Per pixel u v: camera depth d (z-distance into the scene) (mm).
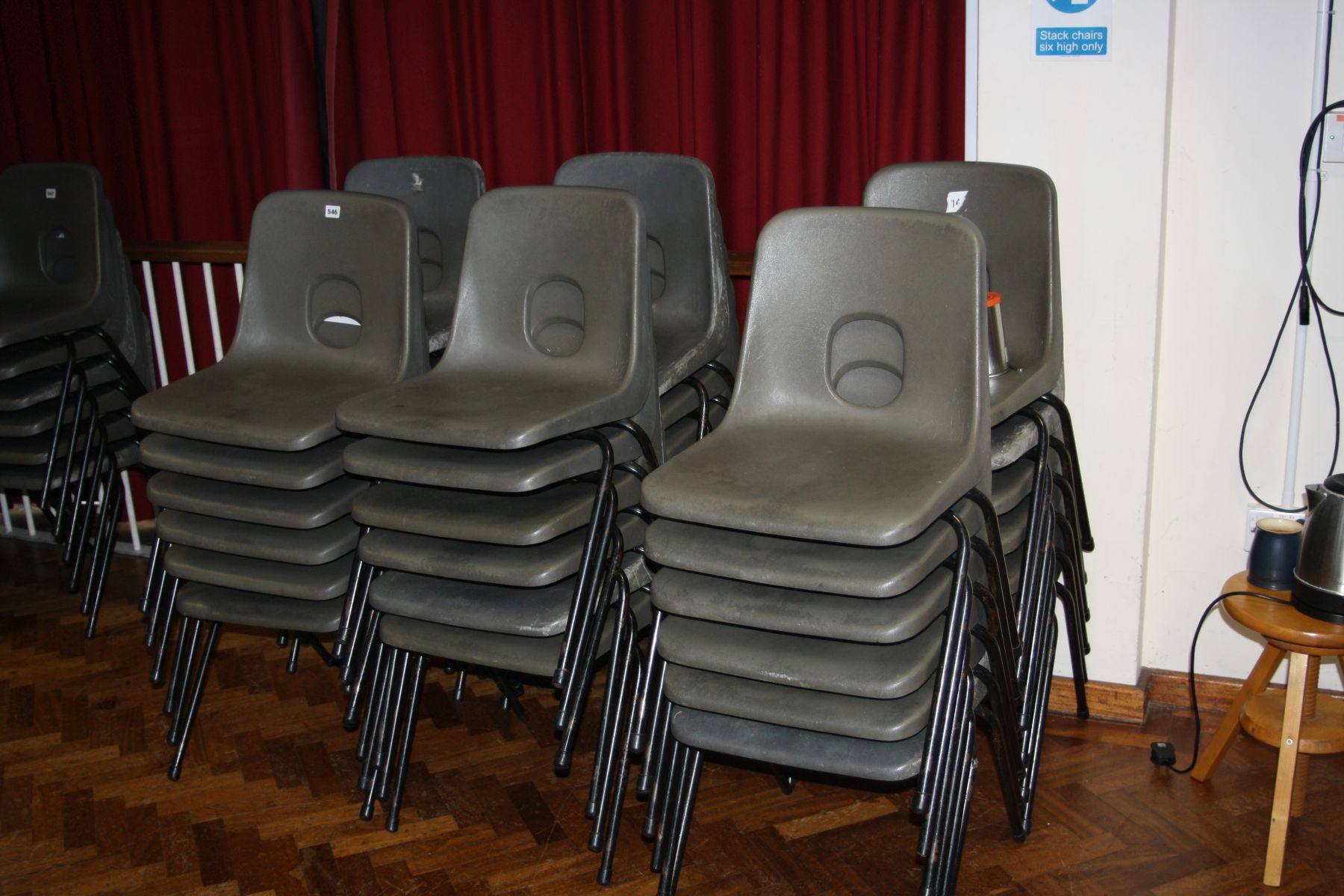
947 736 1758
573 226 2115
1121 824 2223
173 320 3951
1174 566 2576
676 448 2420
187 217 3824
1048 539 2129
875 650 1755
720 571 1723
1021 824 2158
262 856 2227
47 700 2840
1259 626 2047
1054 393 2230
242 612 2311
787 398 1984
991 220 2203
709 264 2451
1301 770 2172
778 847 2203
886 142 2934
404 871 2174
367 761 2291
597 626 2012
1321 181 2258
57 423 2734
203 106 3719
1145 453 2432
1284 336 2365
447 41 3367
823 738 1832
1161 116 2244
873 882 2098
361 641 2232
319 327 2422
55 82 3869
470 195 2854
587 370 2113
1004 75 2316
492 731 2643
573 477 1982
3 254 2963
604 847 2141
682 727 1917
